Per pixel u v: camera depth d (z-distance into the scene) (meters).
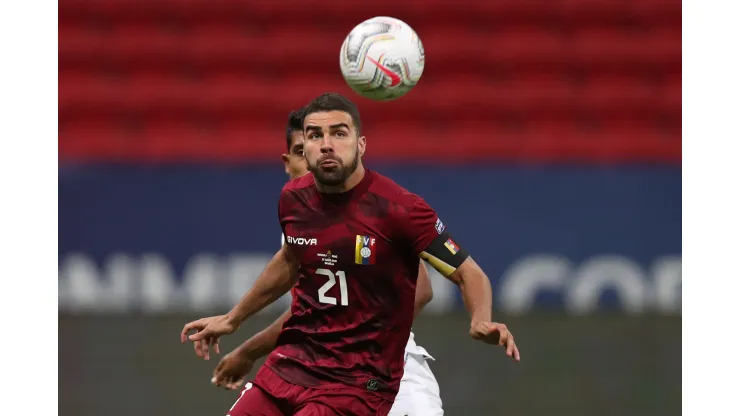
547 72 52.25
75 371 31.19
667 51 53.34
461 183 41.09
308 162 16.23
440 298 40.16
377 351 16.61
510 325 37.81
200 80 52.69
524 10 55.53
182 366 32.03
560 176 41.16
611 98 50.41
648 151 47.84
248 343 18.34
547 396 28.66
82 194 41.41
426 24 55.34
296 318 17.03
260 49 54.00
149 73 52.91
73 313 40.25
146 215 41.34
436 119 49.34
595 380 30.33
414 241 16.44
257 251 41.25
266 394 16.98
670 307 40.75
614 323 38.38
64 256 41.16
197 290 41.00
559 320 38.78
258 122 49.91
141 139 48.47
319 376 16.64
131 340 35.53
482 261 40.84
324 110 16.17
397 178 41.12
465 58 52.50
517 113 49.62
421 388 18.67
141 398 28.33
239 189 41.41
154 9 56.16
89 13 55.75
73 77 52.44
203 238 41.25
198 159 46.94
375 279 16.45
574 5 55.47
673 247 41.00
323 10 56.25
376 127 48.84
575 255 40.91
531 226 41.00
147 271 41.12
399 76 17.75
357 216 16.44
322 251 16.55
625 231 41.03
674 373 31.16
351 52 17.77
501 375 30.81
